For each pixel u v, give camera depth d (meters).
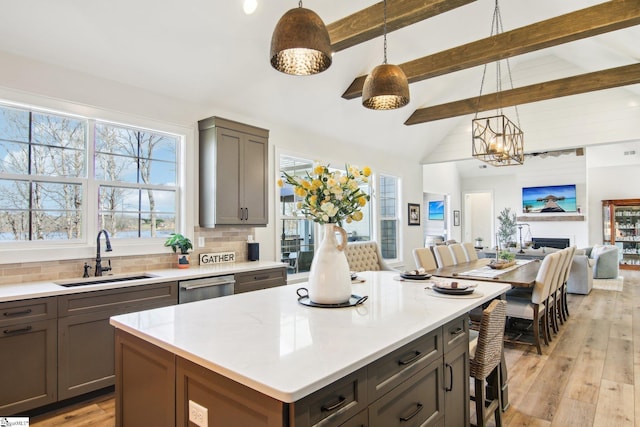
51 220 3.03
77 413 2.51
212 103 4.02
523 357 3.58
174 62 3.41
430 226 12.11
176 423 1.30
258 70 3.94
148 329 1.47
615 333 4.32
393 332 1.42
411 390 1.45
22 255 2.81
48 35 2.77
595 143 5.89
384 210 7.04
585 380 3.05
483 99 5.71
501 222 11.78
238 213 3.94
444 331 1.71
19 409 2.34
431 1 2.92
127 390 1.57
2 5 2.51
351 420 1.14
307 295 2.09
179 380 1.29
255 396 1.02
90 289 2.63
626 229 9.84
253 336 1.38
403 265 7.32
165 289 3.05
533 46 3.70
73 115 3.09
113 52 3.09
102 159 3.32
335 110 5.16
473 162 11.53
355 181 1.88
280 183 1.99
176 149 3.84
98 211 3.28
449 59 4.16
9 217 2.83
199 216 3.91
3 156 2.81
